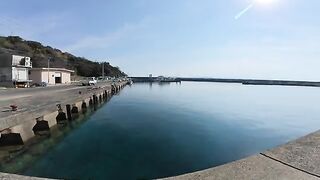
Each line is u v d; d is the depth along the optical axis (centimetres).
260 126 2431
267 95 7331
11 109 1559
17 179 325
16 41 9912
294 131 2298
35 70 5969
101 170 1139
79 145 1549
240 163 373
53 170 1136
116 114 2919
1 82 5006
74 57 13112
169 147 1516
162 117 2705
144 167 1181
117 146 1529
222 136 1864
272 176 330
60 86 5194
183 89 9388
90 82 5919
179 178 332
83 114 2733
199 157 1341
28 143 1479
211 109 3597
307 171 343
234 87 12444
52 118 1855
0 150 1317
